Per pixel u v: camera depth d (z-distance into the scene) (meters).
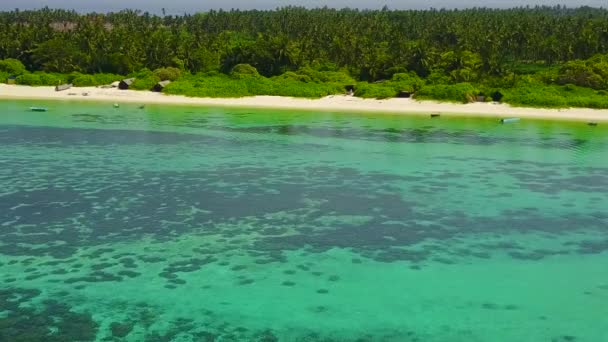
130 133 50.81
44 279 20.77
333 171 38.06
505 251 24.50
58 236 24.84
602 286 21.23
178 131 52.59
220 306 19.23
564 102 71.75
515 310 19.38
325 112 69.00
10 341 16.77
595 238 26.23
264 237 25.47
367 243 25.08
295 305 19.41
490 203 31.41
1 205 28.81
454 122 62.22
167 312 18.73
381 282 21.25
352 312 19.03
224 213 28.55
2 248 23.41
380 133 53.94
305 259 23.19
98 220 26.97
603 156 44.72
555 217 29.17
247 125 57.41
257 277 21.42
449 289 20.80
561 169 40.00
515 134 54.72
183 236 25.28
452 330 18.05
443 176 37.31
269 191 32.75
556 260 23.59
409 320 18.61
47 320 17.98
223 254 23.45
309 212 29.08
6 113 62.19
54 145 44.25
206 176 35.81
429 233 26.50
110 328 17.67
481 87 78.50
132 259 22.70
